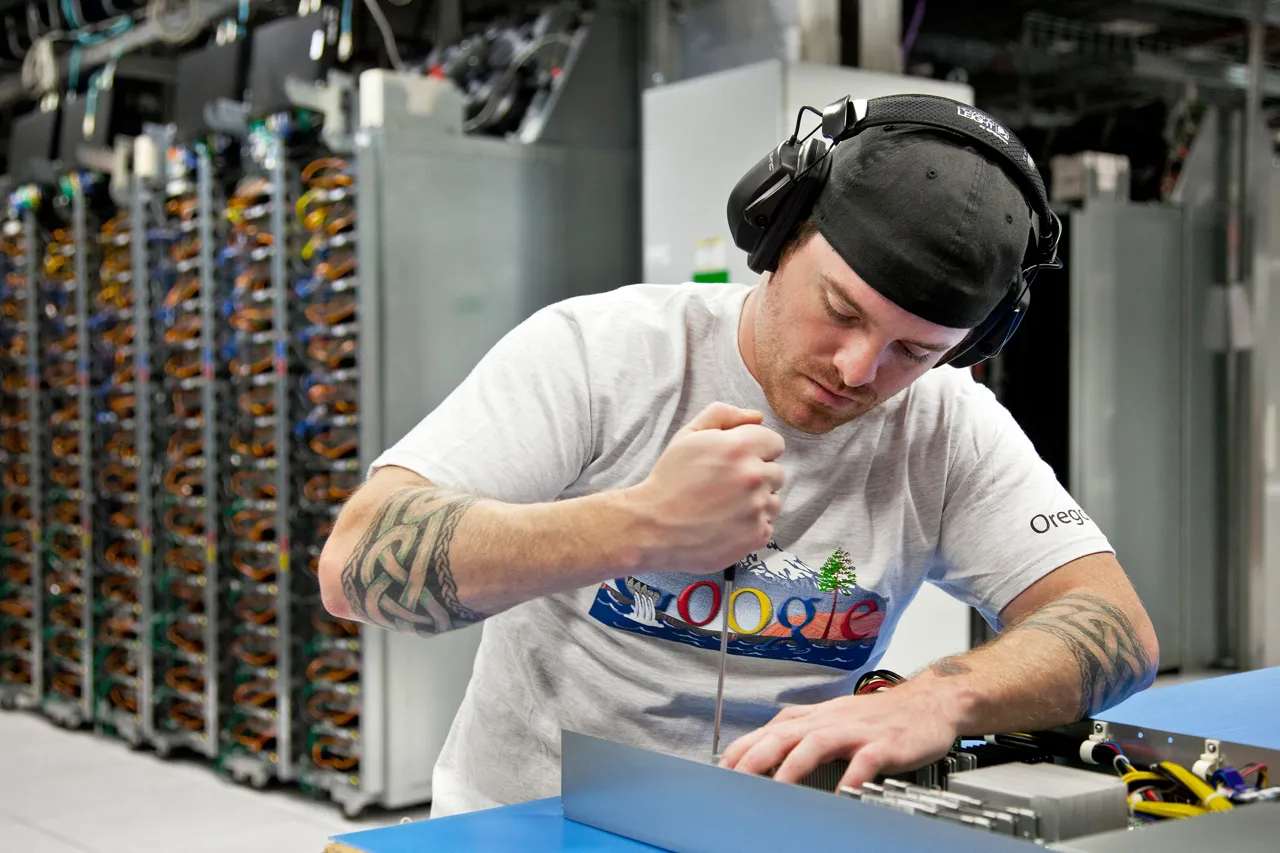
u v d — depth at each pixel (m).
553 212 4.72
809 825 1.03
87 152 5.41
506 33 5.29
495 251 4.57
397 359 4.31
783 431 1.41
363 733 4.26
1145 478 5.91
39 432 5.91
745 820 1.08
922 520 1.52
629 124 4.93
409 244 4.33
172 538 5.12
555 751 1.48
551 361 1.40
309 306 4.45
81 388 5.55
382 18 5.23
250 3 5.60
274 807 4.48
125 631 5.56
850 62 4.45
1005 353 5.85
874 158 1.20
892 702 1.22
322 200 4.39
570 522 1.17
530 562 1.17
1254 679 1.97
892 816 0.97
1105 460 5.77
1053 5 6.07
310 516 4.53
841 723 1.18
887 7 4.47
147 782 4.84
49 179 5.74
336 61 5.69
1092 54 6.03
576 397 1.39
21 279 6.02
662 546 1.15
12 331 6.19
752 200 1.31
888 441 1.47
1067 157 5.90
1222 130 6.11
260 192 4.59
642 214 4.96
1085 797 1.02
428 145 4.37
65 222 5.95
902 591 1.53
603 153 4.86
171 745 5.16
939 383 1.52
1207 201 6.07
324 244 4.40
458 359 4.47
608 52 4.86
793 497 1.43
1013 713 1.27
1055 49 6.15
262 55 4.56
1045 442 5.86
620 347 1.41
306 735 4.55
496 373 1.39
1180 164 6.50
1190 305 6.02
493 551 1.19
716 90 4.05
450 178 4.44
